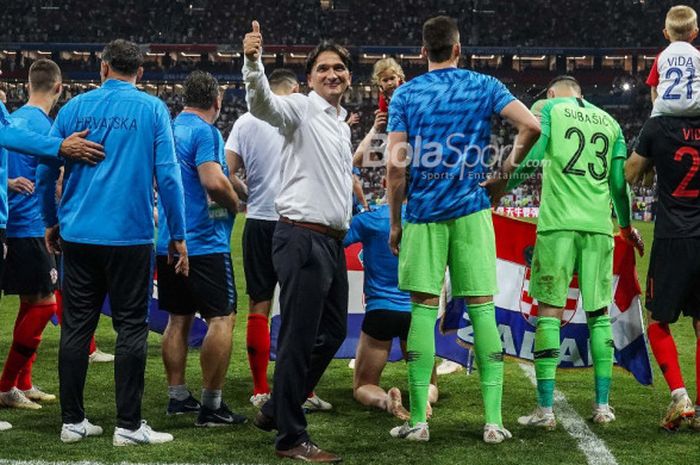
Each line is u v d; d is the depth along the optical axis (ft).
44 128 19.13
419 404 16.44
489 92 15.88
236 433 16.84
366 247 19.36
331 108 15.23
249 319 19.70
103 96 16.25
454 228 16.07
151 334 30.83
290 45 184.14
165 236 18.11
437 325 21.33
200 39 187.93
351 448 15.78
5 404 19.02
